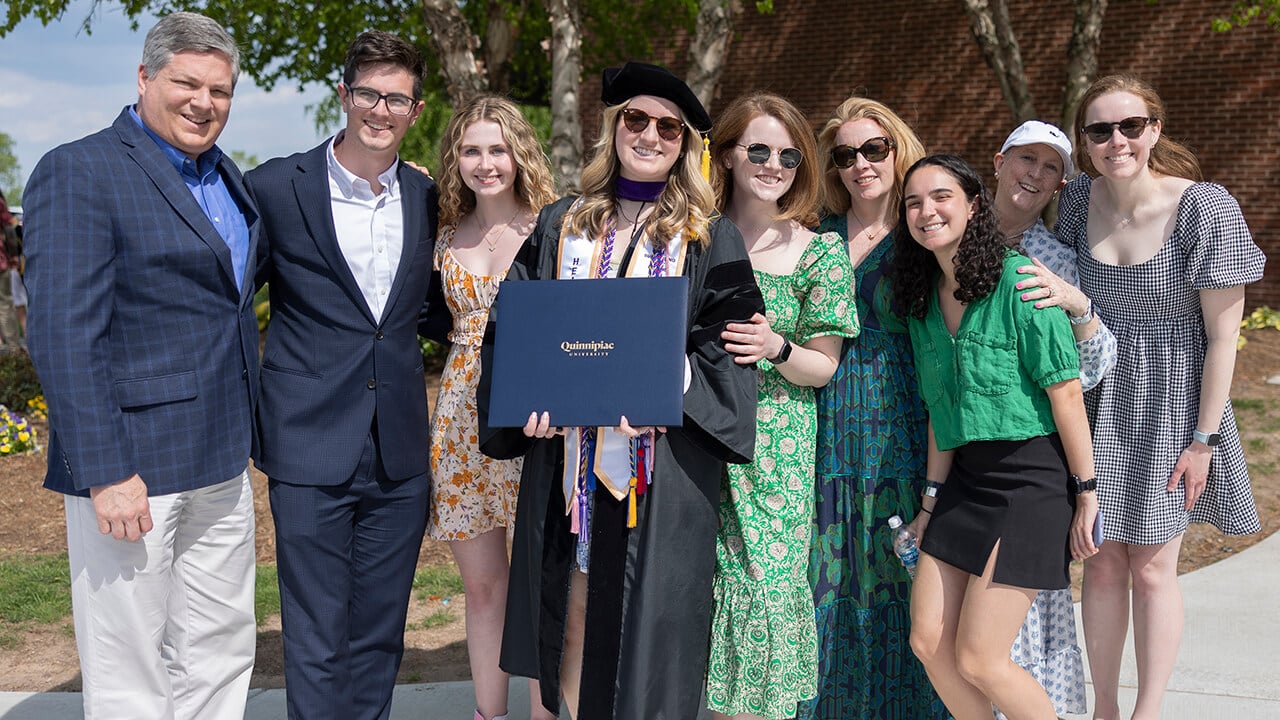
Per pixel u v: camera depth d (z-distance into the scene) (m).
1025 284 2.81
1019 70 10.59
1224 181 13.08
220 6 10.84
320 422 3.12
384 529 3.26
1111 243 3.27
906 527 3.13
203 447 2.90
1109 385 3.29
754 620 2.97
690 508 2.81
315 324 3.13
